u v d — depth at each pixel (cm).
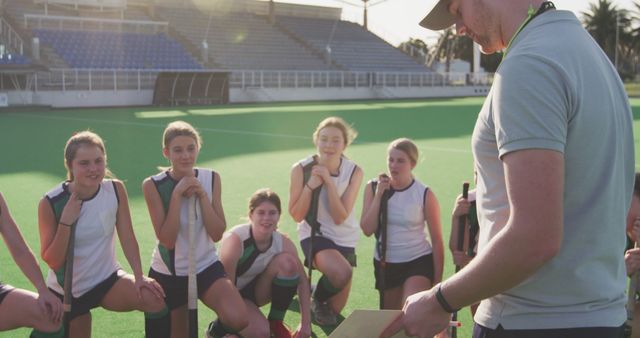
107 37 3122
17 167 1015
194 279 326
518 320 170
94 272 344
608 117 161
